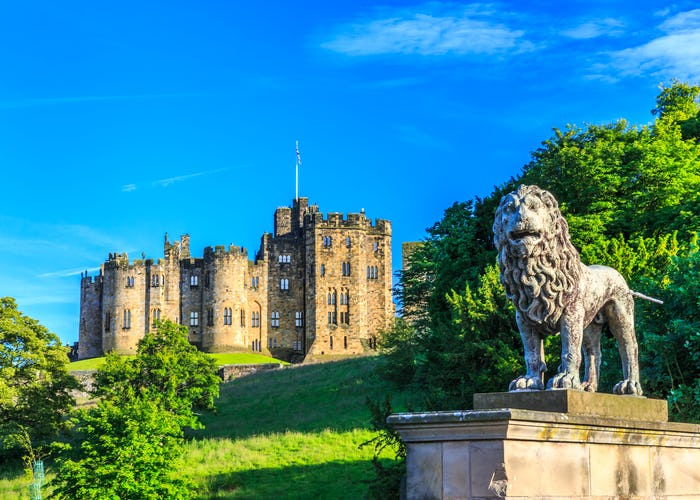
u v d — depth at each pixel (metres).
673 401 20.73
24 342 72.12
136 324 163.12
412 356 66.75
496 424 9.43
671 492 11.75
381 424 29.56
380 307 167.62
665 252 35.78
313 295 164.75
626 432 10.92
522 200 11.09
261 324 167.00
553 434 9.90
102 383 70.69
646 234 53.16
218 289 163.88
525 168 68.38
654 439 11.46
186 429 73.62
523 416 9.45
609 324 12.48
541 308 11.19
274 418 74.75
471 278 57.94
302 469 53.47
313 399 81.25
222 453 58.75
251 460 56.31
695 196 55.97
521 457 9.58
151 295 163.50
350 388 82.62
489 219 60.56
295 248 169.12
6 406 68.31
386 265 169.00
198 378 72.00
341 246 166.38
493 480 9.41
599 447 10.66
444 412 9.77
